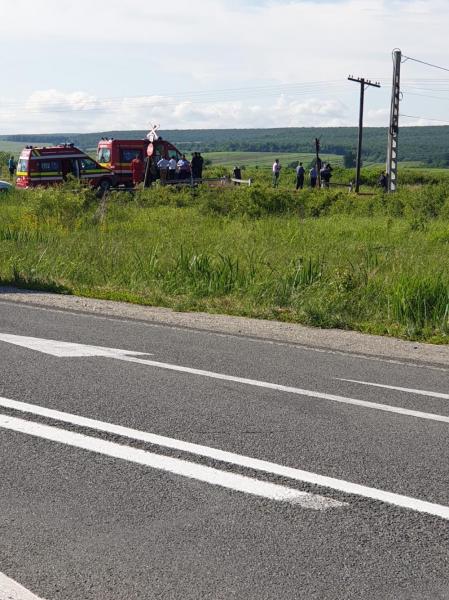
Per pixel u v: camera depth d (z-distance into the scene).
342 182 68.94
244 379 7.82
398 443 5.96
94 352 8.81
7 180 63.94
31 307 12.25
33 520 4.45
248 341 10.03
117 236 22.31
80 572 3.90
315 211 35.94
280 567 3.99
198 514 4.57
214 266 15.20
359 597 3.73
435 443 5.99
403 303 11.95
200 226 26.94
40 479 5.03
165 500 4.75
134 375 7.79
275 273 14.62
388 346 10.15
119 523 4.43
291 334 10.72
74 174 47.91
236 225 28.16
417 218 29.44
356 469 5.36
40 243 19.36
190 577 3.88
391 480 5.18
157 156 51.03
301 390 7.46
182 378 7.75
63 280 15.34
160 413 6.52
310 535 4.34
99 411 6.52
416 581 3.88
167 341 9.76
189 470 5.23
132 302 13.41
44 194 27.48
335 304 12.19
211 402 6.92
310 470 5.31
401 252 18.48
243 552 4.13
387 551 4.18
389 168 50.22
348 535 4.35
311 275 14.16
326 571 3.96
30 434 5.88
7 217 28.16
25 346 9.01
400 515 4.62
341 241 22.70
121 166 50.25
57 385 7.30
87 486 4.93
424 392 7.62
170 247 18.47
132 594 3.71
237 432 6.08
